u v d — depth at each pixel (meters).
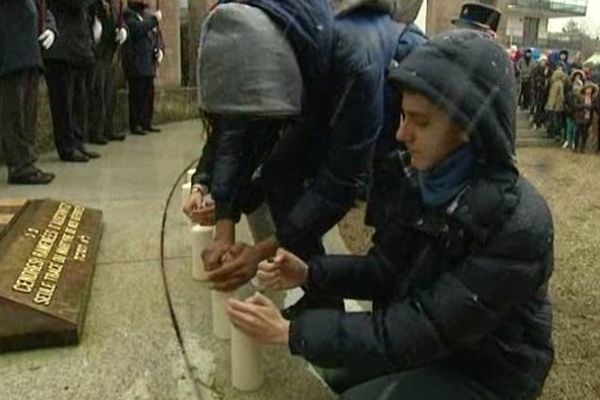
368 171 1.87
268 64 1.57
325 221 1.99
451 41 1.29
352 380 1.74
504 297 1.32
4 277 2.28
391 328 1.38
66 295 2.34
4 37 4.12
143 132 7.88
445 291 1.35
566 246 3.30
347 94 1.77
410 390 1.47
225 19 1.59
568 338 2.47
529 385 1.47
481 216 1.31
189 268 2.93
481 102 1.27
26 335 2.11
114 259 3.03
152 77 7.94
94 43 5.89
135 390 1.92
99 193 4.30
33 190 4.31
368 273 1.77
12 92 4.28
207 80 1.62
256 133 2.30
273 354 2.15
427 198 1.44
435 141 1.34
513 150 1.34
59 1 5.02
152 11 9.05
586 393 2.09
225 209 2.28
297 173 2.32
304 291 2.14
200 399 1.89
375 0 1.80
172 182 4.77
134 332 2.28
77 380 1.97
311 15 1.65
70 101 5.36
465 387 1.44
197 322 2.38
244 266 1.99
